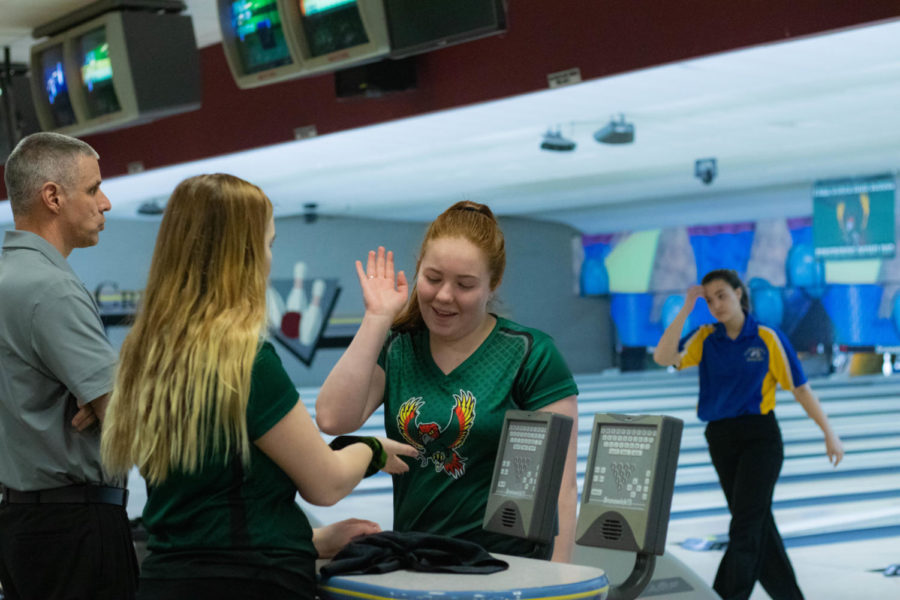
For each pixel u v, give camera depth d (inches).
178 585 62.9
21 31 230.7
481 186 511.2
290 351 663.1
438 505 75.7
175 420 62.8
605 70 188.7
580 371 786.8
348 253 684.1
